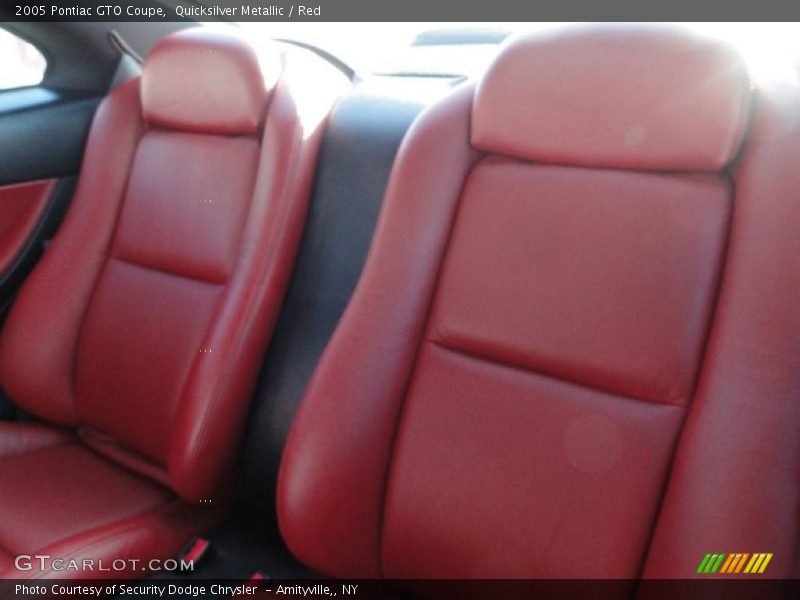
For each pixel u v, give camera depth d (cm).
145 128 123
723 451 63
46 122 130
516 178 78
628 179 72
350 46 130
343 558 82
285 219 103
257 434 110
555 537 72
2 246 131
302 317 111
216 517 110
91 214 121
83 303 121
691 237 69
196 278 110
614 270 72
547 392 75
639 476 69
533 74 76
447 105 85
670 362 68
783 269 63
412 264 81
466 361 79
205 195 110
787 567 61
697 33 69
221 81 107
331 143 112
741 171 67
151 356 111
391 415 81
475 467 76
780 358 62
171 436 102
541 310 75
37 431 122
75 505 103
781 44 80
